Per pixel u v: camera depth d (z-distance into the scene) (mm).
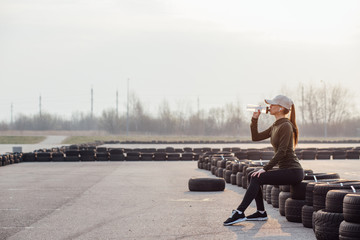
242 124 95375
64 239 6047
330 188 5863
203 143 56438
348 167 19469
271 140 6559
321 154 26547
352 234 5043
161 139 69938
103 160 25609
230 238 5891
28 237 6191
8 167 20734
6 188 12180
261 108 6660
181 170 18688
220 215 7758
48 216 7820
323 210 5656
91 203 9320
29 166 21453
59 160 25219
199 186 11242
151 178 15031
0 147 48375
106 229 6668
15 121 111125
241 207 6664
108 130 97000
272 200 8453
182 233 6301
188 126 97375
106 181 14039
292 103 6535
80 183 13445
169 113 97438
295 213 6801
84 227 6836
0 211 8375
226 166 14055
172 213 8016
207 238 5926
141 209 8492
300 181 6535
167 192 11148
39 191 11469
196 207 8695
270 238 5836
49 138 71188
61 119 112625
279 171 6410
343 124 89750
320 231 5484
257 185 6586
